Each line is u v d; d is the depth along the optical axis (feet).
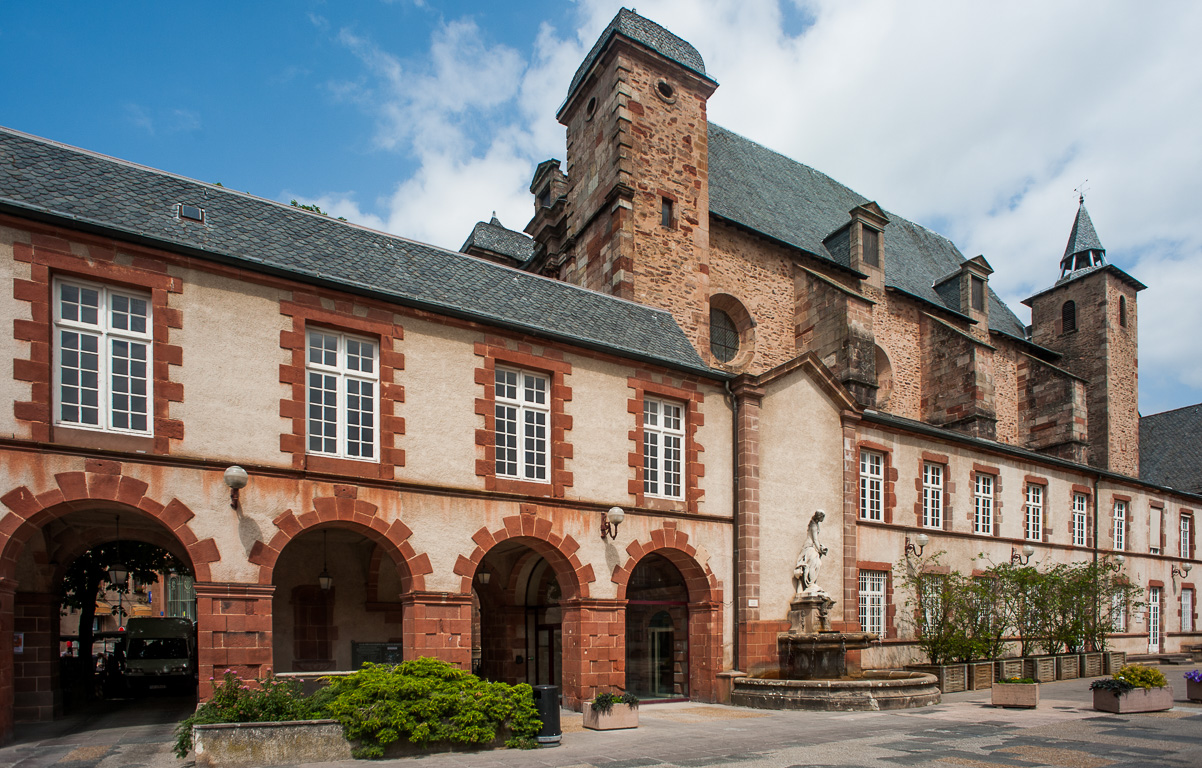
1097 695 47.16
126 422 34.04
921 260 111.55
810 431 58.59
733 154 94.68
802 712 46.60
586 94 78.13
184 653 63.26
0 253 31.68
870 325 78.74
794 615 54.08
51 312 32.68
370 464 39.52
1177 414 136.15
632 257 69.82
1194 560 103.86
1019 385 109.19
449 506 41.42
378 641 53.01
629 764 30.71
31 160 35.78
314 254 41.22
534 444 46.16
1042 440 105.40
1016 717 44.45
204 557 34.32
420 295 42.65
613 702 40.19
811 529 56.29
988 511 76.95
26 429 31.32
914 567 67.41
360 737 31.68
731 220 78.23
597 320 52.24
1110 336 122.01
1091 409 122.01
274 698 32.12
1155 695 46.68
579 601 45.50
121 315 34.60
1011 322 124.77
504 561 59.77
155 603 148.56
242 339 36.78
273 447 36.83
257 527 35.81
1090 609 76.28
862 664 61.52
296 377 37.91
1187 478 123.65
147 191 38.47
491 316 44.16
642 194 71.72
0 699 30.86
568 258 79.61
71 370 33.17
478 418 43.34
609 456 48.29
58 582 43.47
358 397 40.19
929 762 31.09
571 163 81.00
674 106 75.46
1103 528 90.07
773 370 55.77
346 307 39.91
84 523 42.68
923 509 69.92
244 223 40.42
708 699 50.98
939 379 93.56
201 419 35.14
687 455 52.44
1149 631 94.38
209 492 34.88
